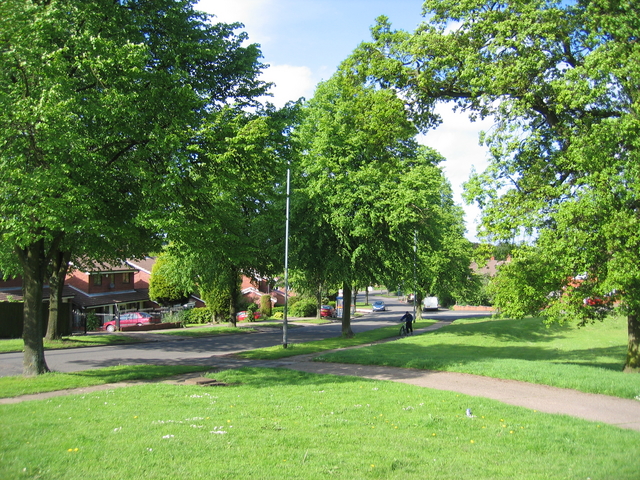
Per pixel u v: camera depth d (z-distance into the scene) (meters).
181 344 27.92
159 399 10.66
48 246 16.78
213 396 11.15
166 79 13.93
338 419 8.95
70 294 40.19
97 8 13.98
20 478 5.45
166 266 39.56
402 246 30.75
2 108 12.08
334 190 27.81
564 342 30.20
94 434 7.44
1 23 12.52
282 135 19.86
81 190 12.09
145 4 16.42
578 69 14.19
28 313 14.46
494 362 16.81
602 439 7.96
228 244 16.94
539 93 15.81
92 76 13.38
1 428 7.77
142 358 20.47
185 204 14.91
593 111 15.39
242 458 6.45
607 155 13.77
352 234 27.31
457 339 31.14
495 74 15.62
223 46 18.75
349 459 6.59
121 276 49.44
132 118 13.27
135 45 12.88
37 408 9.58
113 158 14.07
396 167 28.55
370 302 114.12
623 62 13.50
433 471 6.22
